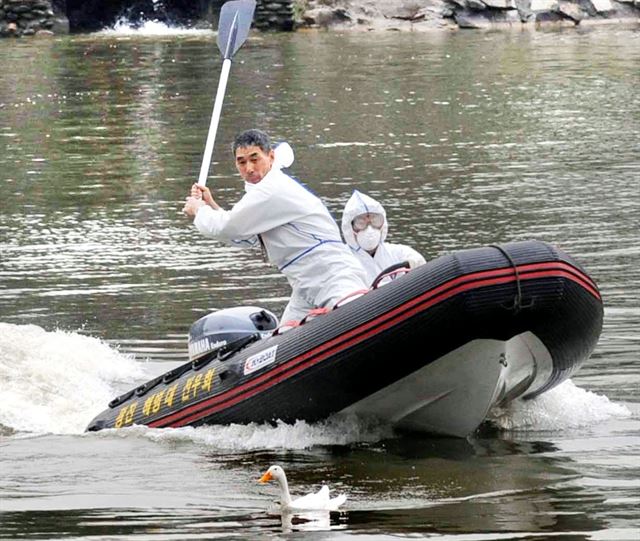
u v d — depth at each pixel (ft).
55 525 49.55
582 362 61.31
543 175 138.31
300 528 48.34
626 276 94.27
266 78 228.02
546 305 56.44
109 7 331.77
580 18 335.06
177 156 155.53
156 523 49.49
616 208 120.26
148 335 82.33
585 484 52.95
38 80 229.66
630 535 46.68
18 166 151.33
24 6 309.83
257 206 61.26
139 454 59.31
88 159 155.12
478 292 55.52
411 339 56.85
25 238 113.80
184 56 262.88
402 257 63.31
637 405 64.69
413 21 327.67
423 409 60.23
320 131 171.63
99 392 70.79
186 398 63.16
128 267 102.12
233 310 65.05
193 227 116.78
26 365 73.41
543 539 46.47
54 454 59.67
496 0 331.77
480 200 125.18
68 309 89.40
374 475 55.16
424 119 181.16
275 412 60.54
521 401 63.52
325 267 61.36
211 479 55.26
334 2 327.88
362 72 234.79
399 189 131.44
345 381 58.59
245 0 73.36
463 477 54.44
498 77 226.58
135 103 201.46
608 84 215.92
